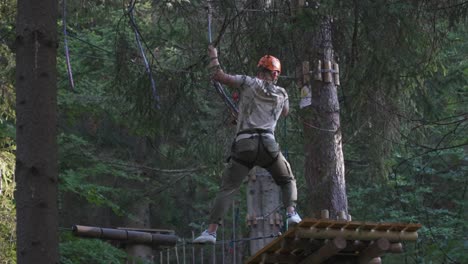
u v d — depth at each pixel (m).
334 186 19.59
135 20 28.25
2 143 25.81
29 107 13.91
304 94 19.39
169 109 20.83
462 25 26.92
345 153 29.98
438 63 22.91
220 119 25.56
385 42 19.28
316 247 13.88
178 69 21.39
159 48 26.27
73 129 36.12
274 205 23.27
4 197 24.06
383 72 19.94
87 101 30.47
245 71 20.78
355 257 14.55
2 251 23.47
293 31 19.38
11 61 22.55
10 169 24.33
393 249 14.00
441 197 32.09
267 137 13.69
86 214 42.44
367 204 33.03
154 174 37.56
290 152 24.48
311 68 19.94
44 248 13.55
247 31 20.16
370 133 23.41
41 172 13.75
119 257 31.30
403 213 31.36
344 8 18.83
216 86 16.34
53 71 14.26
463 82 25.95
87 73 29.69
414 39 19.83
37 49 14.08
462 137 27.03
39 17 14.21
